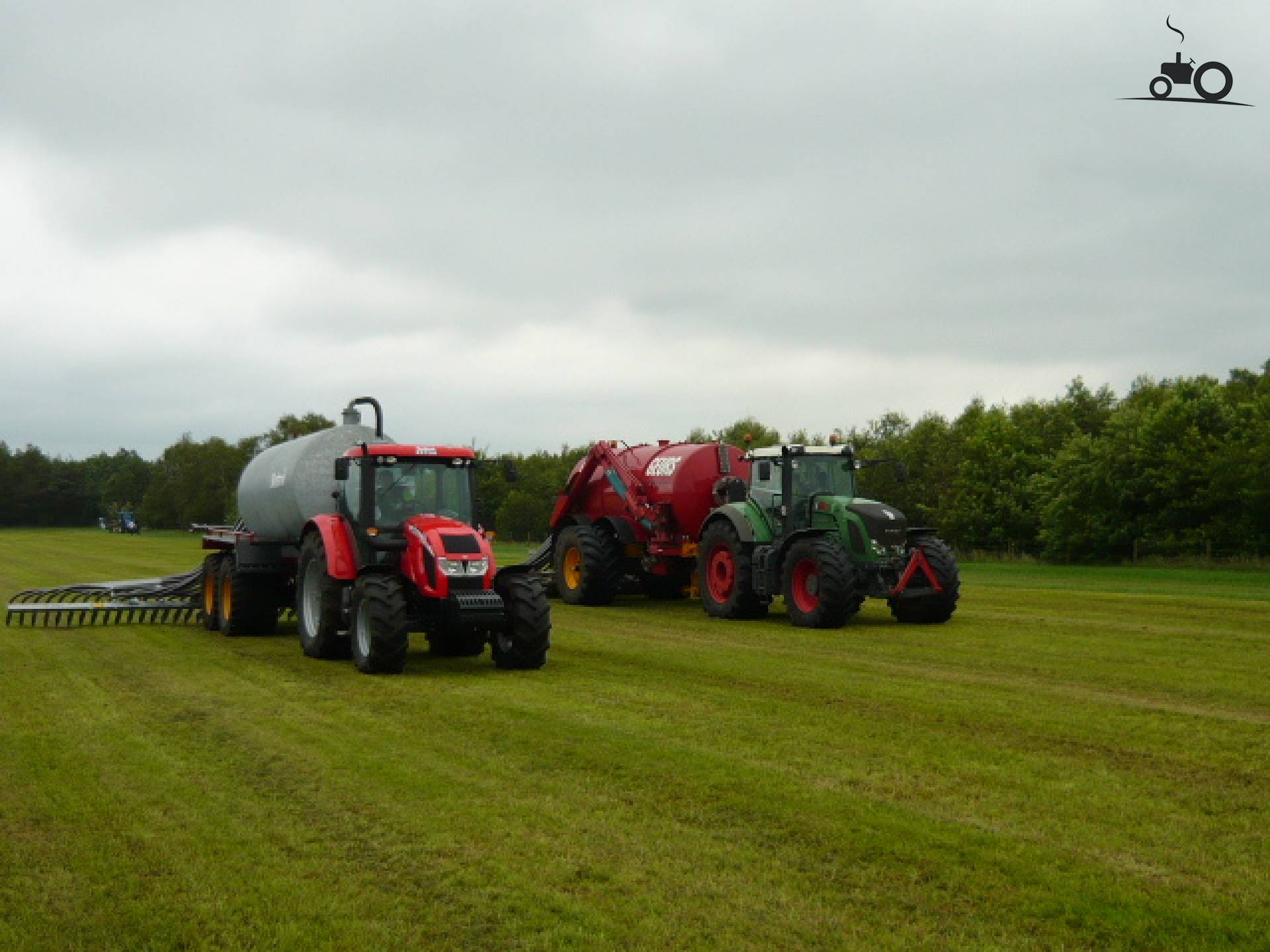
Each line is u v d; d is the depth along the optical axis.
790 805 6.83
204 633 16.89
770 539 17.42
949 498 43.88
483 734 8.87
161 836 6.35
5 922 5.14
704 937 4.91
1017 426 47.34
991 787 7.22
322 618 13.19
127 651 14.43
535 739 8.63
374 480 12.73
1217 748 8.30
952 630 15.96
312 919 5.15
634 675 11.96
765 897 5.37
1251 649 13.80
